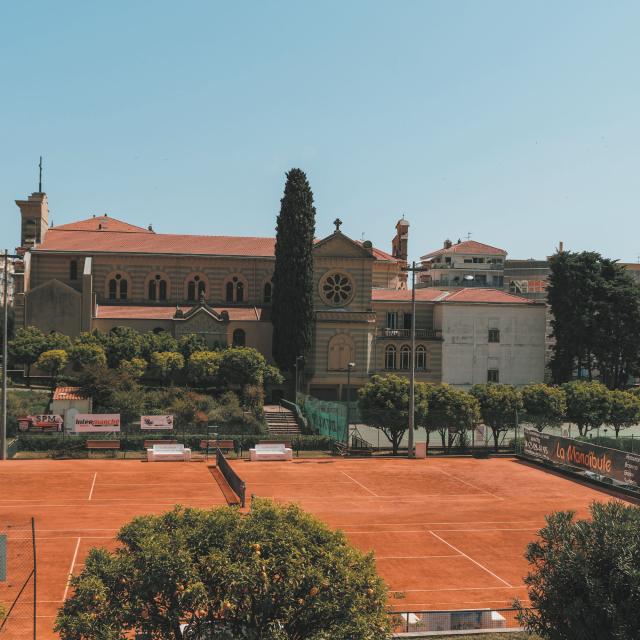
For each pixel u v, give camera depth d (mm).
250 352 92312
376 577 23938
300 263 99500
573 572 23812
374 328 104625
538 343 109250
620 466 56500
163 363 91688
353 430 86375
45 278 106750
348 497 54312
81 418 73062
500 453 73688
